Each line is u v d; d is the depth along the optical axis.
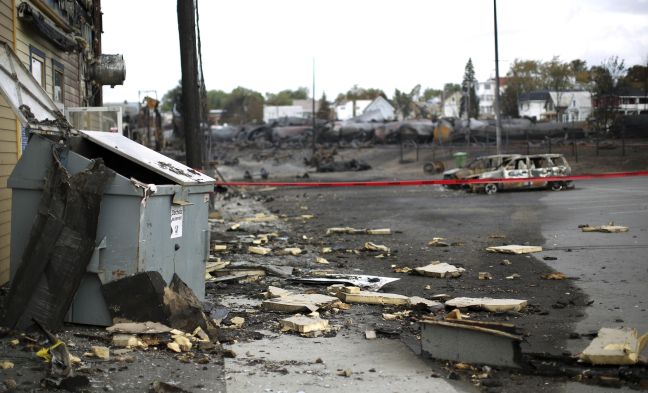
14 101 6.62
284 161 73.19
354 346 6.55
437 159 56.56
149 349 6.11
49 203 6.40
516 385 5.36
